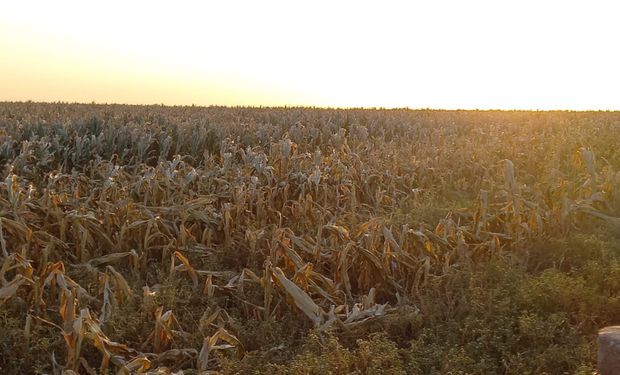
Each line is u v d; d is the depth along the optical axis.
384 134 20.12
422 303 6.22
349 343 5.75
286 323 6.17
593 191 9.16
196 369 5.34
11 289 5.81
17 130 16.61
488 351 5.32
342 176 11.20
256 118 26.12
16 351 5.45
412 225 8.88
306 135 18.97
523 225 7.93
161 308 5.57
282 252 6.99
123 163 15.32
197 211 8.43
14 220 7.68
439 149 14.82
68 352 5.14
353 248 7.30
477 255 7.61
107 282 6.21
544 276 6.53
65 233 7.95
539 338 5.40
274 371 5.12
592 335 5.53
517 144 15.41
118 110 32.19
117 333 5.65
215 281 7.25
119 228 8.14
